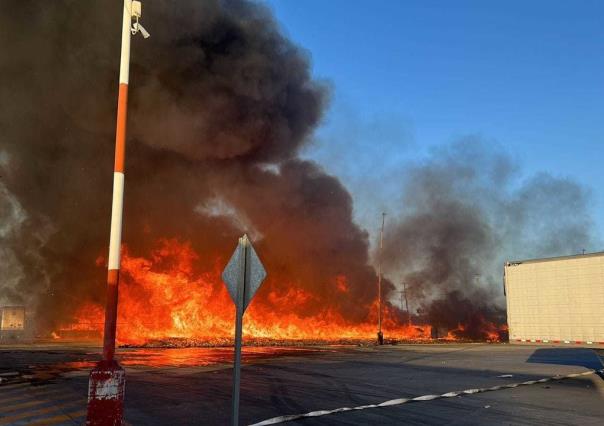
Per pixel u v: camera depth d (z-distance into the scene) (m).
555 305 27.77
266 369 15.50
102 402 5.81
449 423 7.49
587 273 26.73
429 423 7.48
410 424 7.41
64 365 16.05
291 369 15.57
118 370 5.96
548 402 9.43
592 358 20.41
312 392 10.59
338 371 15.03
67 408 8.54
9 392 10.32
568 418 7.90
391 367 16.42
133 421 7.59
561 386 11.77
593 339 26.12
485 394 10.45
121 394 5.94
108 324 6.13
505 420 7.73
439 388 11.32
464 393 10.52
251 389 10.98
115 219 6.48
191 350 25.11
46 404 8.91
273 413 8.20
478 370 15.49
